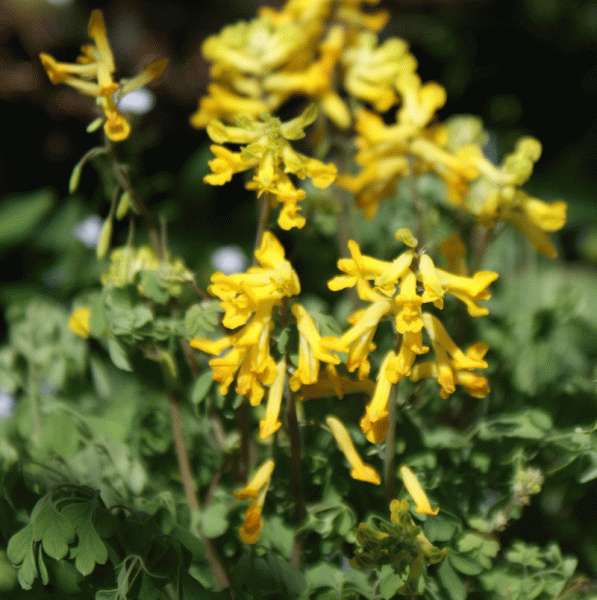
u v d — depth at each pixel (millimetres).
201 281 955
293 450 559
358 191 619
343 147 644
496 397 615
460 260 584
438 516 559
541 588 561
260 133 558
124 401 606
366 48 633
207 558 569
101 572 552
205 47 621
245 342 545
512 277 663
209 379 574
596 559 604
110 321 576
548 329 622
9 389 613
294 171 554
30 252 1162
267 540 570
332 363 542
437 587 557
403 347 545
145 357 603
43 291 1048
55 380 619
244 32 620
